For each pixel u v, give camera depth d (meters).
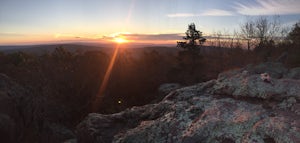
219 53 31.61
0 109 8.83
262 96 3.92
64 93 21.20
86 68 23.88
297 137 2.80
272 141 2.91
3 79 10.78
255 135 3.06
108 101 21.98
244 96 4.11
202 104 4.24
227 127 3.36
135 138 3.91
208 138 3.31
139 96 24.84
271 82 4.18
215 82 5.12
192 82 28.91
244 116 3.47
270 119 3.25
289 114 3.33
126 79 25.44
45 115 13.94
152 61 33.62
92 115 5.45
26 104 10.81
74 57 32.34
